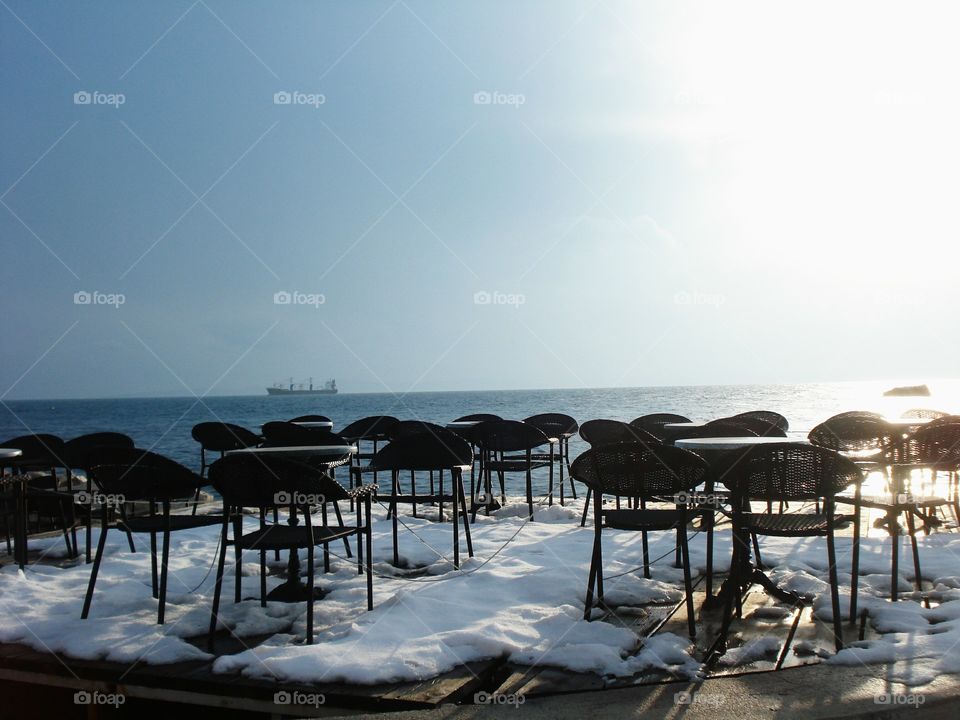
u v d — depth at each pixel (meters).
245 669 3.03
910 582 4.39
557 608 3.83
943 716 2.61
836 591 3.33
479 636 3.29
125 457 3.73
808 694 2.70
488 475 7.30
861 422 5.64
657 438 6.09
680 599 4.09
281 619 3.82
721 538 5.75
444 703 2.73
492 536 5.98
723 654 3.20
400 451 4.88
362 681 2.88
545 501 8.32
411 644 3.23
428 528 6.40
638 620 3.72
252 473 3.43
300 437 5.74
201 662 3.19
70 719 3.40
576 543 5.60
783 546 5.38
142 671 3.07
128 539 6.01
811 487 3.42
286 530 3.73
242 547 3.43
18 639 3.55
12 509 5.83
